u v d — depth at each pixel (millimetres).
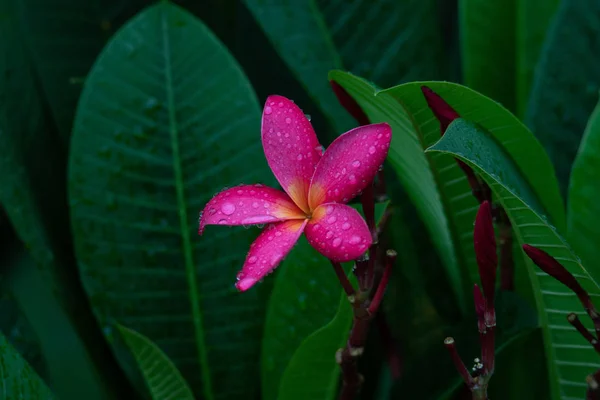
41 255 734
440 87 622
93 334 772
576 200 693
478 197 653
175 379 684
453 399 690
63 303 748
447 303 774
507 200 616
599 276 695
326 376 685
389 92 630
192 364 754
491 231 583
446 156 670
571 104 757
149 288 749
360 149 583
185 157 752
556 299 660
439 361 711
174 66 759
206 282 750
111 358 779
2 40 757
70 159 746
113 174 749
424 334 776
